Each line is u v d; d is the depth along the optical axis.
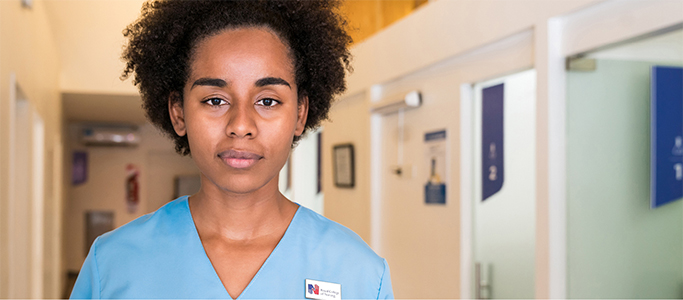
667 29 1.77
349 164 4.58
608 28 1.99
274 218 0.83
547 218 2.21
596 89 2.09
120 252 0.80
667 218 1.83
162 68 0.88
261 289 0.78
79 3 5.70
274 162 0.75
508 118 2.74
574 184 2.20
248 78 0.73
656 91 1.84
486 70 2.79
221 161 0.73
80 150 9.39
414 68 3.44
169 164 9.85
